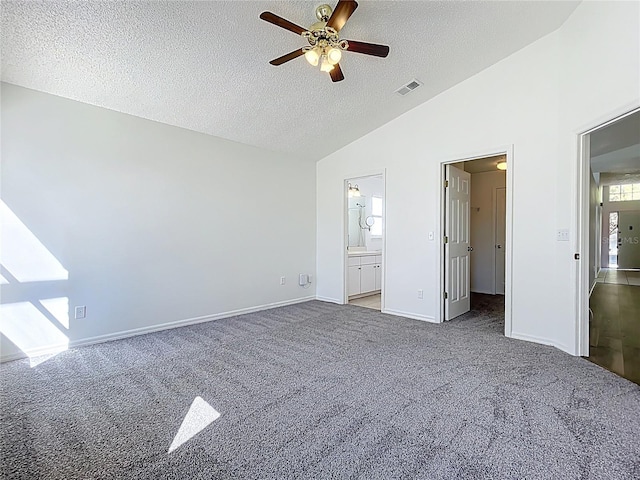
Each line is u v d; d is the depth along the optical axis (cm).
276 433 176
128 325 345
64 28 226
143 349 307
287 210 502
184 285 387
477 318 417
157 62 272
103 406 205
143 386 232
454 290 421
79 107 313
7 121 276
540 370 254
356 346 314
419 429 178
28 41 234
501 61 342
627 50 223
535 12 278
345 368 262
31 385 234
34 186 289
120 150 338
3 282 277
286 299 503
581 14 271
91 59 259
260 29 255
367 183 677
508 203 338
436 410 197
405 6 255
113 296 335
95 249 323
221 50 269
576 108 280
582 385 228
